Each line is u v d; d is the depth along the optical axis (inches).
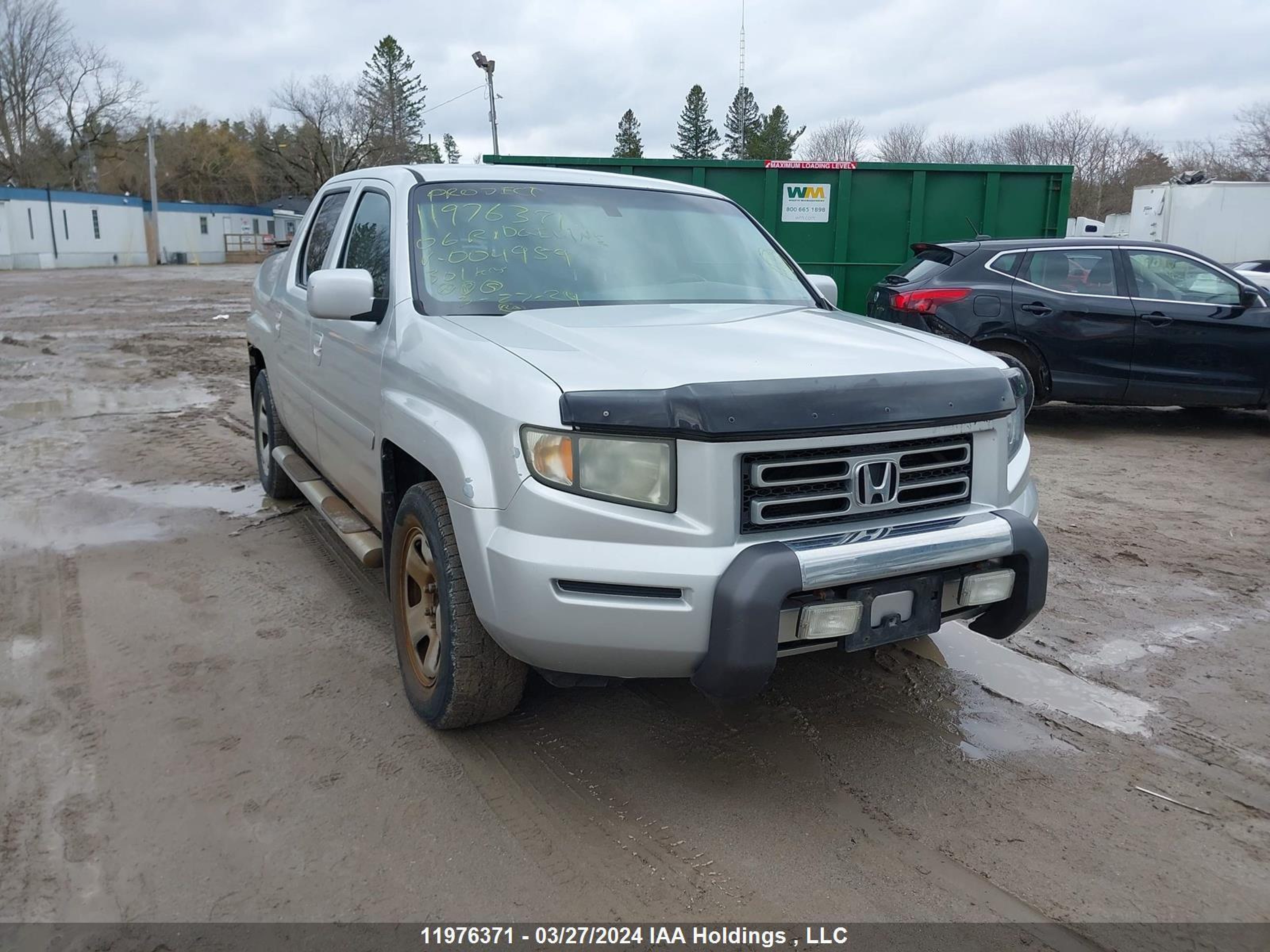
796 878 105.1
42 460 291.3
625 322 134.9
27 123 2701.8
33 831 112.2
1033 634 170.9
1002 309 334.0
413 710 140.4
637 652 107.9
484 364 118.7
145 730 134.7
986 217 463.8
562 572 106.3
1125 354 331.0
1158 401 336.5
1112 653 163.5
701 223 173.0
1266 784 124.7
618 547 106.3
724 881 104.6
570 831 113.0
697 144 3292.3
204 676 151.2
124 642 163.2
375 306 148.6
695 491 105.7
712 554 105.6
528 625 108.7
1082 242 340.5
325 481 197.0
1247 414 387.2
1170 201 862.5
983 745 133.5
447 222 153.0
